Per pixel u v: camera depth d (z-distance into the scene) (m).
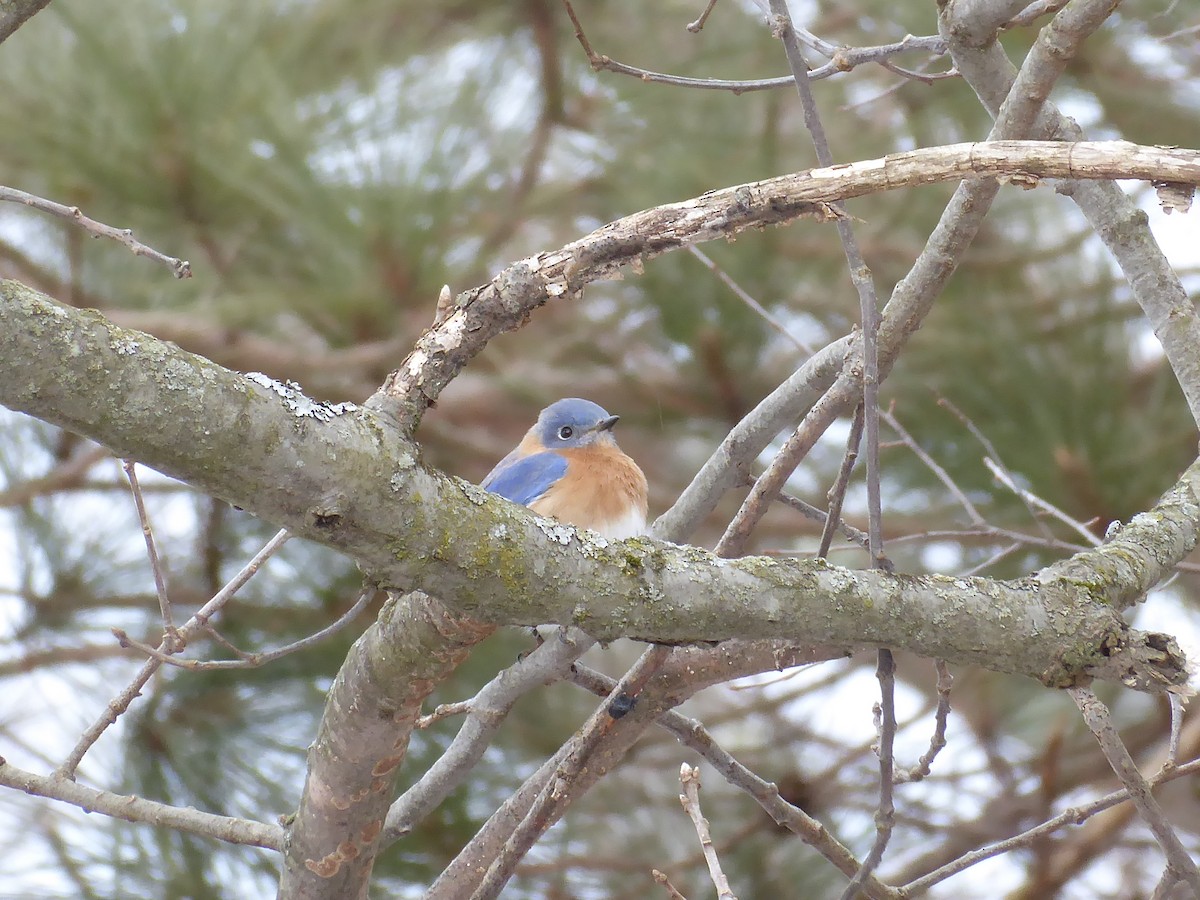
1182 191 5.00
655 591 4.89
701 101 11.55
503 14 11.23
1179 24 11.03
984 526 8.59
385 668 5.37
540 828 6.75
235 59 10.39
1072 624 5.33
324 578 11.29
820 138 5.61
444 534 4.58
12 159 10.41
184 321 10.52
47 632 11.01
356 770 5.74
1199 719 12.20
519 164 11.38
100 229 4.66
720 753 7.57
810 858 11.87
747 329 11.55
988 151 5.05
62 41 10.46
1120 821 12.48
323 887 6.21
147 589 11.22
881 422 11.23
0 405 3.97
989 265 11.30
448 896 7.88
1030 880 12.60
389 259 10.56
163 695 10.83
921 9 11.40
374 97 10.70
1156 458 10.56
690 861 11.87
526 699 11.50
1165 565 5.98
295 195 10.33
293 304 10.41
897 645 5.22
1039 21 10.61
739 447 7.58
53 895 10.21
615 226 5.13
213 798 10.57
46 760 10.68
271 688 11.01
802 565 5.15
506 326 5.02
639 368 12.41
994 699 13.28
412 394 4.80
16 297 3.88
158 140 10.15
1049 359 10.87
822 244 11.45
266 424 4.23
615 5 11.73
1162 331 7.34
